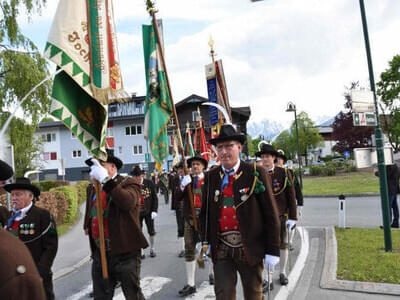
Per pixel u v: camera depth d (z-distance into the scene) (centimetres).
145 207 793
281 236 579
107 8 376
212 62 713
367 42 705
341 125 4741
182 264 727
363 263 605
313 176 3444
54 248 404
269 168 612
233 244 346
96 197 371
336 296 495
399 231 873
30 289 135
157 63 543
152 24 545
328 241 805
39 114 1268
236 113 4322
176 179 796
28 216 405
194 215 532
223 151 358
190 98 4178
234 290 343
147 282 616
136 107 4656
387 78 4156
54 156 4897
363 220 1124
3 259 134
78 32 354
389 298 474
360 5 706
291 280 577
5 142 196
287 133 6144
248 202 342
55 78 353
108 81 366
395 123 4122
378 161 691
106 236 384
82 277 686
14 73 1200
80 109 369
